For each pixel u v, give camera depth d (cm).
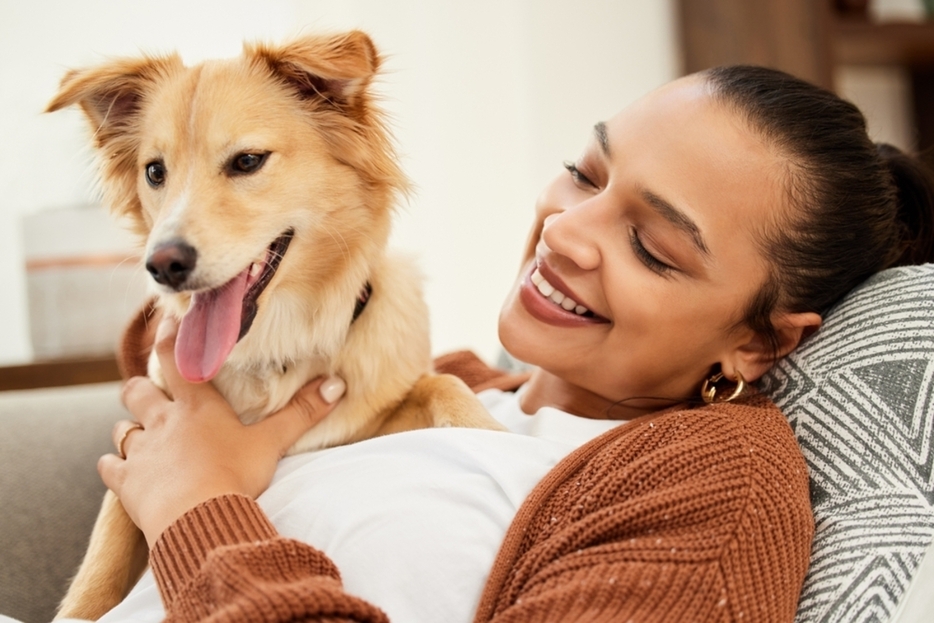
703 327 106
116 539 115
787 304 109
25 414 152
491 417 122
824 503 95
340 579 74
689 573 71
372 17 284
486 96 298
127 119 140
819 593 84
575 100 311
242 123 126
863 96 330
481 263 303
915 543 84
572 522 81
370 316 134
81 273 235
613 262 104
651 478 82
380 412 131
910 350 101
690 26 287
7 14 251
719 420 90
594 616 67
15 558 130
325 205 133
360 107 133
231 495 83
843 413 100
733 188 100
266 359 125
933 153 149
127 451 107
